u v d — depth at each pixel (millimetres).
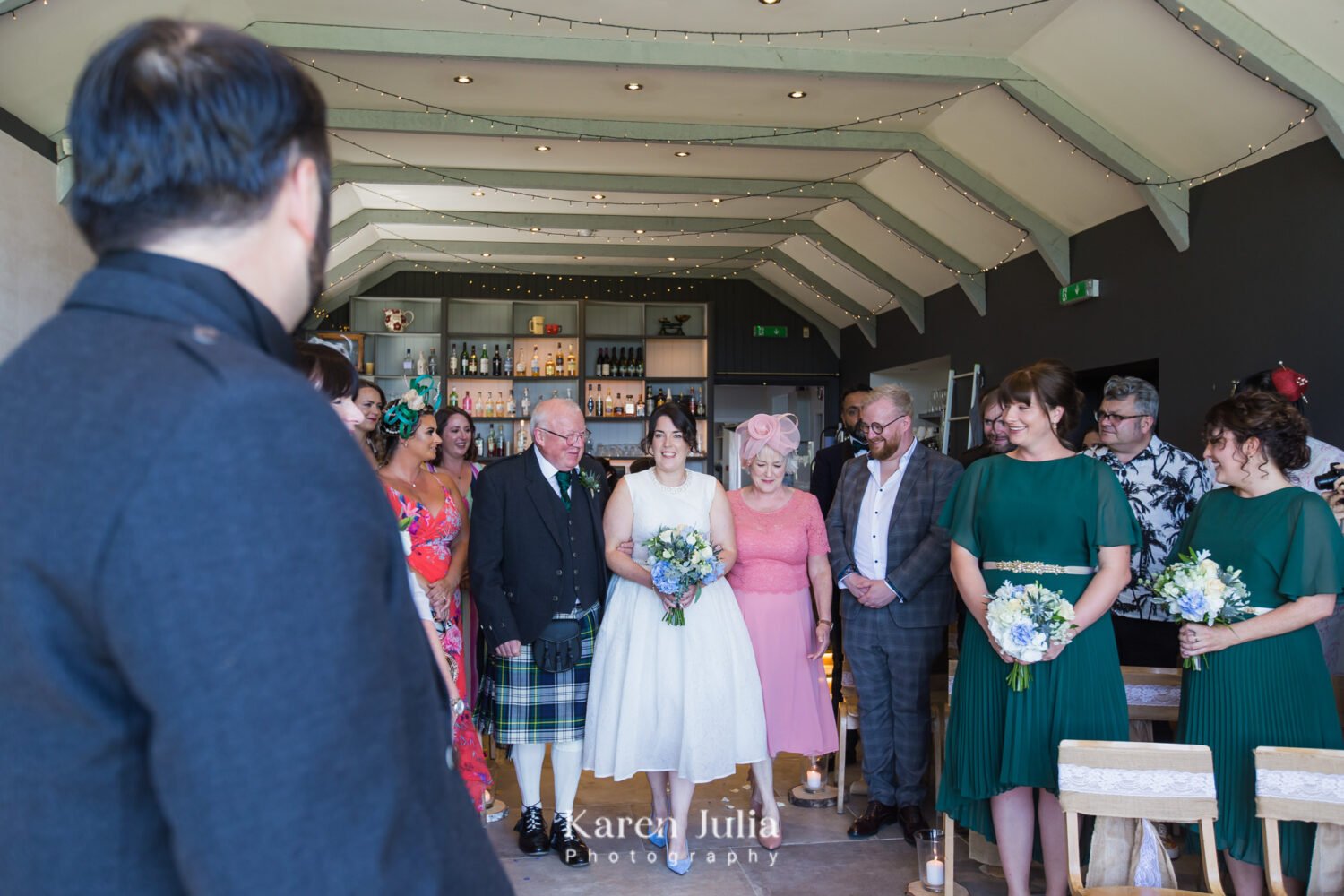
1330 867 2209
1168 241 6781
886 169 8805
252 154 645
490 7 5543
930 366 11594
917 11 5613
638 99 7020
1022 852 2764
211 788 505
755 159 8492
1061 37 5867
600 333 11039
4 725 558
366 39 5812
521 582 3381
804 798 4066
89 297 628
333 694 538
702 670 3301
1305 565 2580
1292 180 5648
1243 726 2584
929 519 3625
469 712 3359
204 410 542
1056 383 2764
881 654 3701
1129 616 3680
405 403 3133
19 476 554
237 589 520
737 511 3697
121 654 525
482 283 12797
